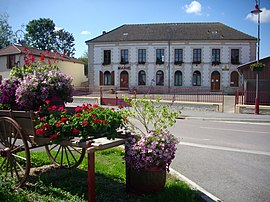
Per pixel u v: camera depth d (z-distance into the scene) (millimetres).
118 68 44875
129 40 44250
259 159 7668
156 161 4520
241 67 22141
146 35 45281
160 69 44219
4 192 4285
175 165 7008
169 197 4484
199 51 43812
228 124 15203
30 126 5008
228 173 6391
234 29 45750
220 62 43438
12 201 4012
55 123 4633
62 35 66125
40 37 62406
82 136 4492
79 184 5160
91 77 45875
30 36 61688
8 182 4773
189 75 43844
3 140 5508
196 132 12211
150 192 4648
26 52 7137
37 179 5387
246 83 21109
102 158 7070
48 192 4691
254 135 11562
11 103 5832
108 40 44906
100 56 45438
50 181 5320
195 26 46969
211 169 6691
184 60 43844
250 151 8609
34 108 5586
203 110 20859
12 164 5199
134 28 47406
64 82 5910
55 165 6367
